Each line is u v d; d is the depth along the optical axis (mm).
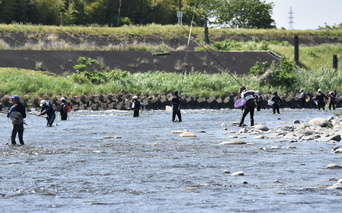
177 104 55500
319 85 104188
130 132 41688
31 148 30094
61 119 58094
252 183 17766
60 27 129625
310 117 61125
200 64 112750
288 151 26922
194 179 18766
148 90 91250
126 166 22297
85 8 174750
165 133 40438
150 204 14680
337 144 30094
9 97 79000
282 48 133125
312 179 18406
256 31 157875
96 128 46281
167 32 139875
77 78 92438
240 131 39906
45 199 15492
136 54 112250
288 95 96375
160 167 21922
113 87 90125
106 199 15438
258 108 79688
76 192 16531
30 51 104000
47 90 85688
